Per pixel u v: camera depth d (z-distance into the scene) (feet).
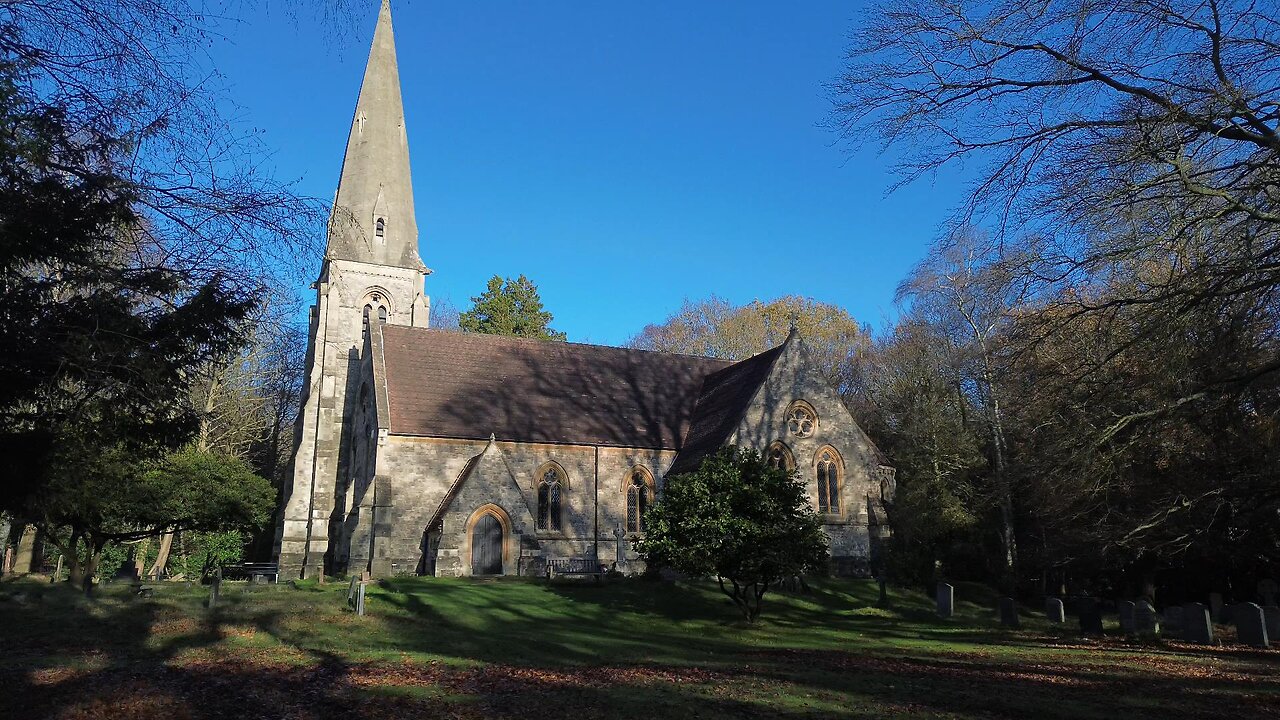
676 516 77.97
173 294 37.52
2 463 42.34
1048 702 38.32
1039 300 61.41
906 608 96.37
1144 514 78.64
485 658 51.29
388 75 159.84
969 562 126.62
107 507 92.58
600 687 40.78
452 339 136.05
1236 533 80.33
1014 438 109.09
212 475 115.14
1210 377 50.34
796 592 100.68
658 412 136.98
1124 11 41.93
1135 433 54.54
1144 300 45.19
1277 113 41.06
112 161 33.60
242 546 154.92
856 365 198.70
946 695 39.88
